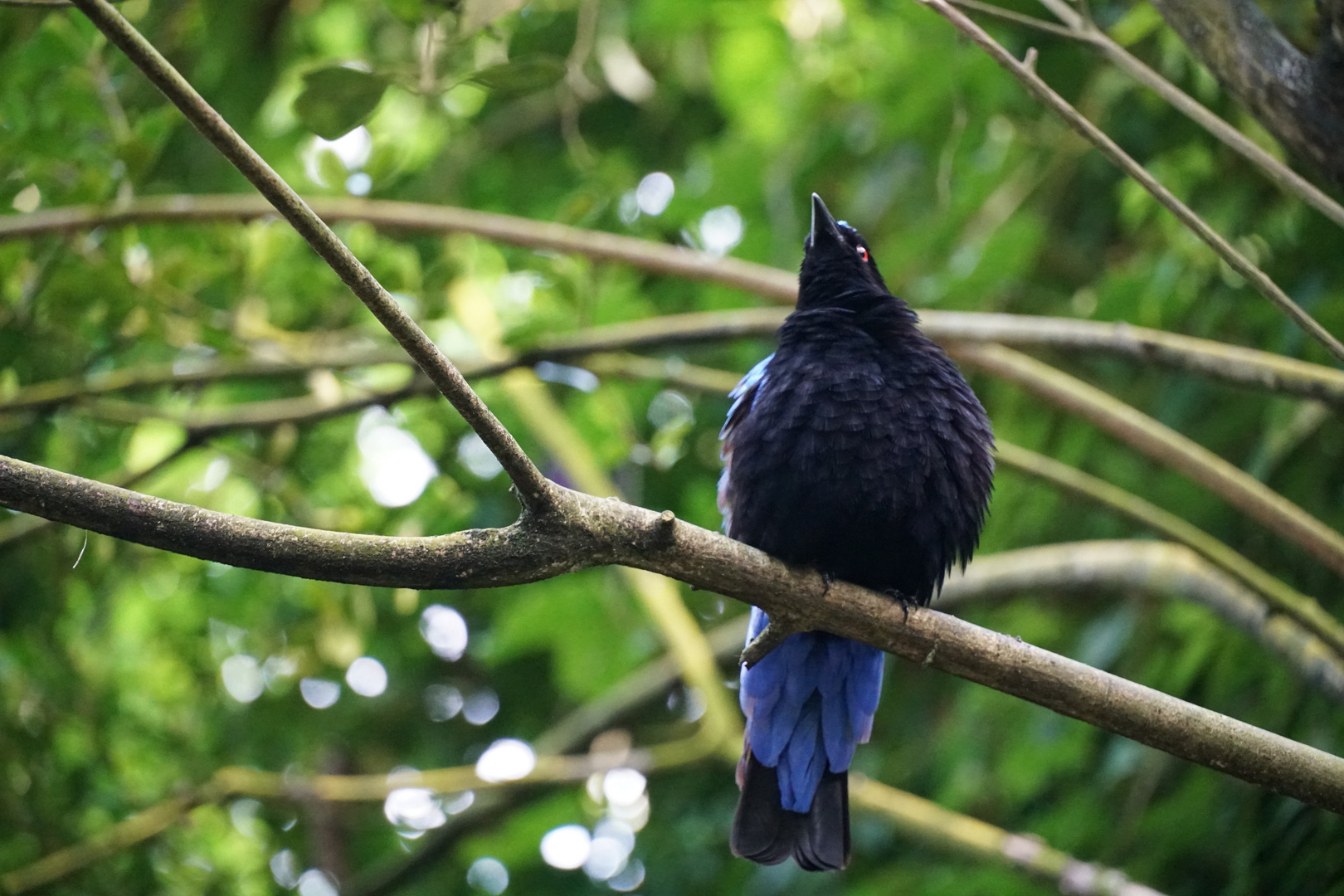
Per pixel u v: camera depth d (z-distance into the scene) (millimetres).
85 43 10102
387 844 16750
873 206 13898
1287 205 10844
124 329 10781
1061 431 12938
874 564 8156
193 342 10969
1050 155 13031
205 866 13625
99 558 11938
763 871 13664
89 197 9922
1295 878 9727
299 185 13359
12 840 12789
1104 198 13492
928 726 13898
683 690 15922
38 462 12008
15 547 11648
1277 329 11227
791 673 8188
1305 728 10508
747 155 13922
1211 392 12227
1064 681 6750
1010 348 10609
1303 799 6656
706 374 11719
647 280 14914
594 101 15547
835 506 7938
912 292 13305
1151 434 9703
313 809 15172
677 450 12391
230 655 15375
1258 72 6902
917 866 12922
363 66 8016
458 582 6074
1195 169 11141
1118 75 11328
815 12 13922
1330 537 9164
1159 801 12086
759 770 8336
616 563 6418
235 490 13750
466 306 12281
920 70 12414
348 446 13648
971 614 13375
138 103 11383
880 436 7969
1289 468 11617
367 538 5984
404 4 7773
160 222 10344
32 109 10172
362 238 10906
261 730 14875
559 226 10898
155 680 14547
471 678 16516
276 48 12859
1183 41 7324
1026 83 6863
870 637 6863
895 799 11414
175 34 12039
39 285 10594
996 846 10992
